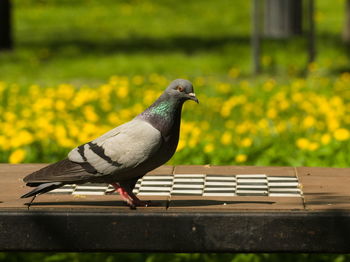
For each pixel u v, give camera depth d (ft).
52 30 113.19
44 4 134.51
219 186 24.25
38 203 21.63
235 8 132.05
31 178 20.43
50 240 20.49
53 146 39.78
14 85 64.80
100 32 111.65
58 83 72.59
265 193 23.02
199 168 27.27
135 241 20.38
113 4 134.92
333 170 26.61
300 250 20.10
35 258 31.14
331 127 41.78
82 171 20.59
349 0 95.35
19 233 20.49
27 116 48.26
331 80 72.38
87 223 20.40
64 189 23.73
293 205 21.03
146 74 78.48
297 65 83.82
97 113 54.49
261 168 27.07
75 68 82.48
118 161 20.56
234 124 48.67
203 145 39.88
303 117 51.26
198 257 30.60
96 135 40.52
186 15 127.03
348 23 95.50
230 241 20.26
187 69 81.66
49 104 50.06
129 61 86.69
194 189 23.81
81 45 100.32
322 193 22.86
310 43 78.54
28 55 90.79
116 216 20.33
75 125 45.37
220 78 75.77
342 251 19.99
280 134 44.42
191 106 56.34
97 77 77.30
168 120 20.97
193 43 102.22
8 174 26.09
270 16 76.95
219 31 113.09
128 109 53.52
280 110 53.42
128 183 21.36
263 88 64.75
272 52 92.68
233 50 95.91
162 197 22.62
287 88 63.62
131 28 115.24
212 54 92.89
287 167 27.17
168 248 20.39
